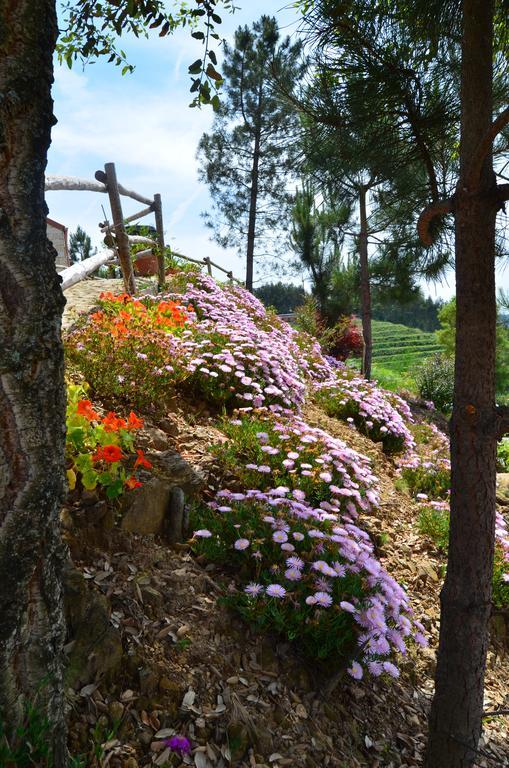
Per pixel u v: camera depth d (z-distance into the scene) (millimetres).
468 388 2467
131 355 4320
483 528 2473
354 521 4402
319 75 3336
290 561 2947
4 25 1464
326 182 4102
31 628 1651
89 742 1967
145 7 2641
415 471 6031
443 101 2961
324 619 2768
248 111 18578
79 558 2635
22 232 1543
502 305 6914
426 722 2955
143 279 9367
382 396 8242
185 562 2984
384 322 57875
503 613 4176
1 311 1521
